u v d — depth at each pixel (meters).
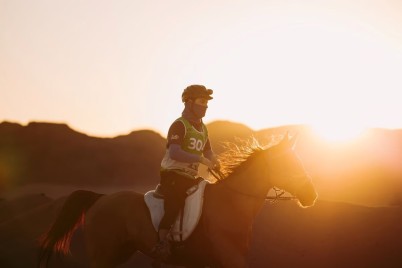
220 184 10.38
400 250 15.38
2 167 83.06
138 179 81.31
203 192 10.34
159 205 10.48
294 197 10.29
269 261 15.30
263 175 10.18
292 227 16.42
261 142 10.88
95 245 10.92
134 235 10.63
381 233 15.96
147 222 10.51
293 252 15.58
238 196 10.17
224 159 10.65
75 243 14.98
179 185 10.27
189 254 10.35
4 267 13.98
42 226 15.62
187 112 10.45
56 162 87.50
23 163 85.69
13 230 15.36
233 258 10.05
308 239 15.99
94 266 10.95
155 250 10.22
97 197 11.36
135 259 15.53
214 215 10.16
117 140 95.38
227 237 10.10
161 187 10.60
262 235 16.19
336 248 15.60
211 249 10.22
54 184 79.12
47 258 11.19
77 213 11.23
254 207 10.21
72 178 81.50
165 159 10.51
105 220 10.87
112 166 85.12
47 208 16.20
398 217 16.62
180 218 10.27
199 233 10.22
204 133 10.53
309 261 15.23
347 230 16.28
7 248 14.58
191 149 10.34
